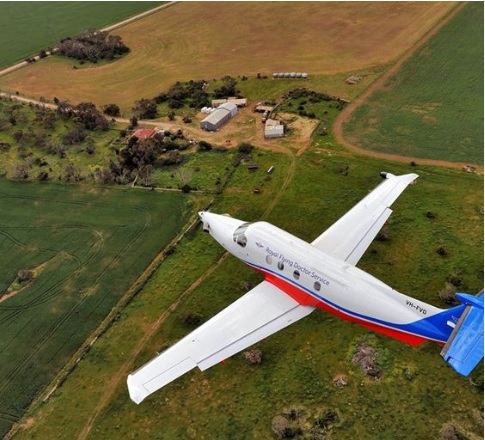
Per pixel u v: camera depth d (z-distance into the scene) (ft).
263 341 119.96
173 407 107.65
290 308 107.76
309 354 115.75
